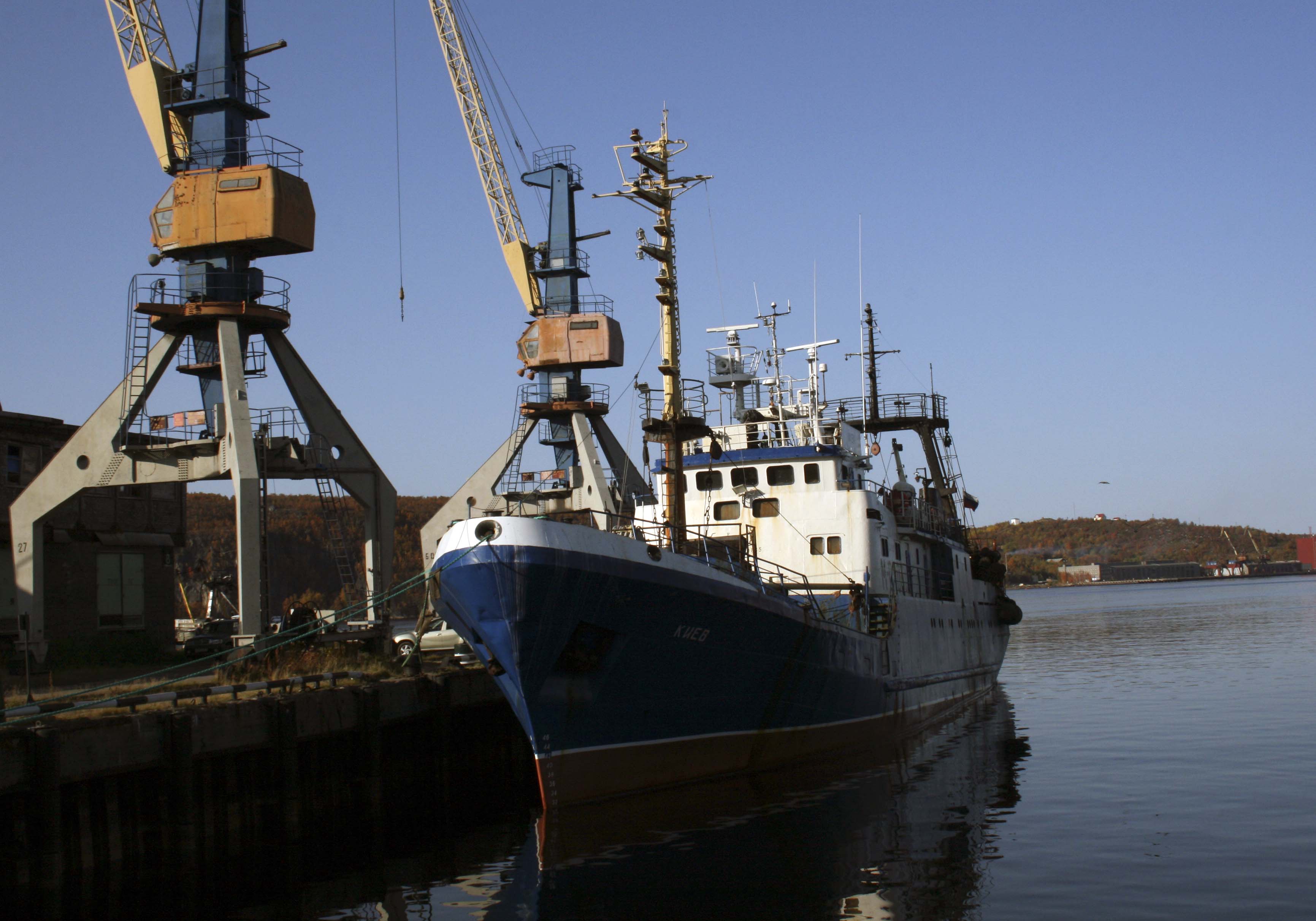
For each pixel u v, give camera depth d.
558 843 19.14
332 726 21.56
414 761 24.61
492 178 56.19
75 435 31.58
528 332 49.78
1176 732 30.81
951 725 33.91
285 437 31.52
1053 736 30.83
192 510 136.38
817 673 24.98
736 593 22.06
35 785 15.80
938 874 16.77
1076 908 14.91
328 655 27.75
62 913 15.82
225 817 19.06
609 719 21.00
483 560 19.30
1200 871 16.47
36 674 29.38
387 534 34.75
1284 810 20.36
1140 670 51.75
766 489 30.33
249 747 19.53
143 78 33.41
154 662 34.53
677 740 22.30
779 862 17.61
